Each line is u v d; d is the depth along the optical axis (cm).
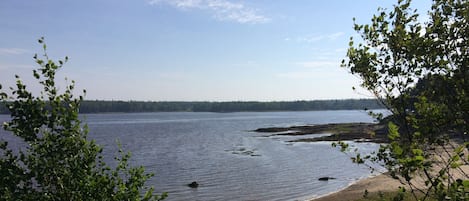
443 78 448
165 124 14762
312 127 10269
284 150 5725
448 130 441
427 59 455
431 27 456
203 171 3944
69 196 548
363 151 5038
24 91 550
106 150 5878
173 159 4872
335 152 5309
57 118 557
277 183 3325
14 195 528
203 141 7419
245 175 3703
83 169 562
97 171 597
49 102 559
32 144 553
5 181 532
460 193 386
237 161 4641
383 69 479
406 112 466
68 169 563
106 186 570
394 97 475
